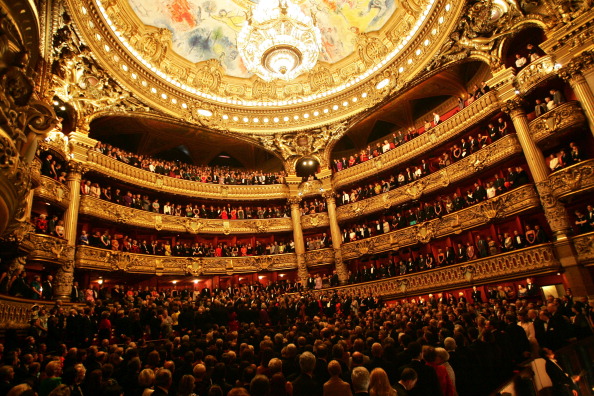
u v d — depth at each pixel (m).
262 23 18.98
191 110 23.88
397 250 22.78
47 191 15.68
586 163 14.34
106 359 7.00
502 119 19.02
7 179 6.02
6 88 6.00
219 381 5.49
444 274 19.12
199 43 24.22
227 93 26.05
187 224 23.75
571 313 9.93
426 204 22.73
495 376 5.88
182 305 14.96
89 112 19.19
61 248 15.70
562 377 4.49
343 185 26.28
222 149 28.41
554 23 15.55
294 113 26.75
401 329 8.65
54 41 15.81
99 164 19.55
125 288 21.50
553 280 15.94
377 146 26.59
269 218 26.73
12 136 6.20
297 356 6.17
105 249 18.38
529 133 16.95
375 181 26.09
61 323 10.97
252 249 25.58
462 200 19.95
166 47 22.75
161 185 23.22
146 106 21.78
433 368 4.76
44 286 13.91
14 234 11.18
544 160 16.47
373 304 18.16
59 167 17.48
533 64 16.66
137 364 5.81
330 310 18.23
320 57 26.20
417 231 21.50
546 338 7.79
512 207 17.16
